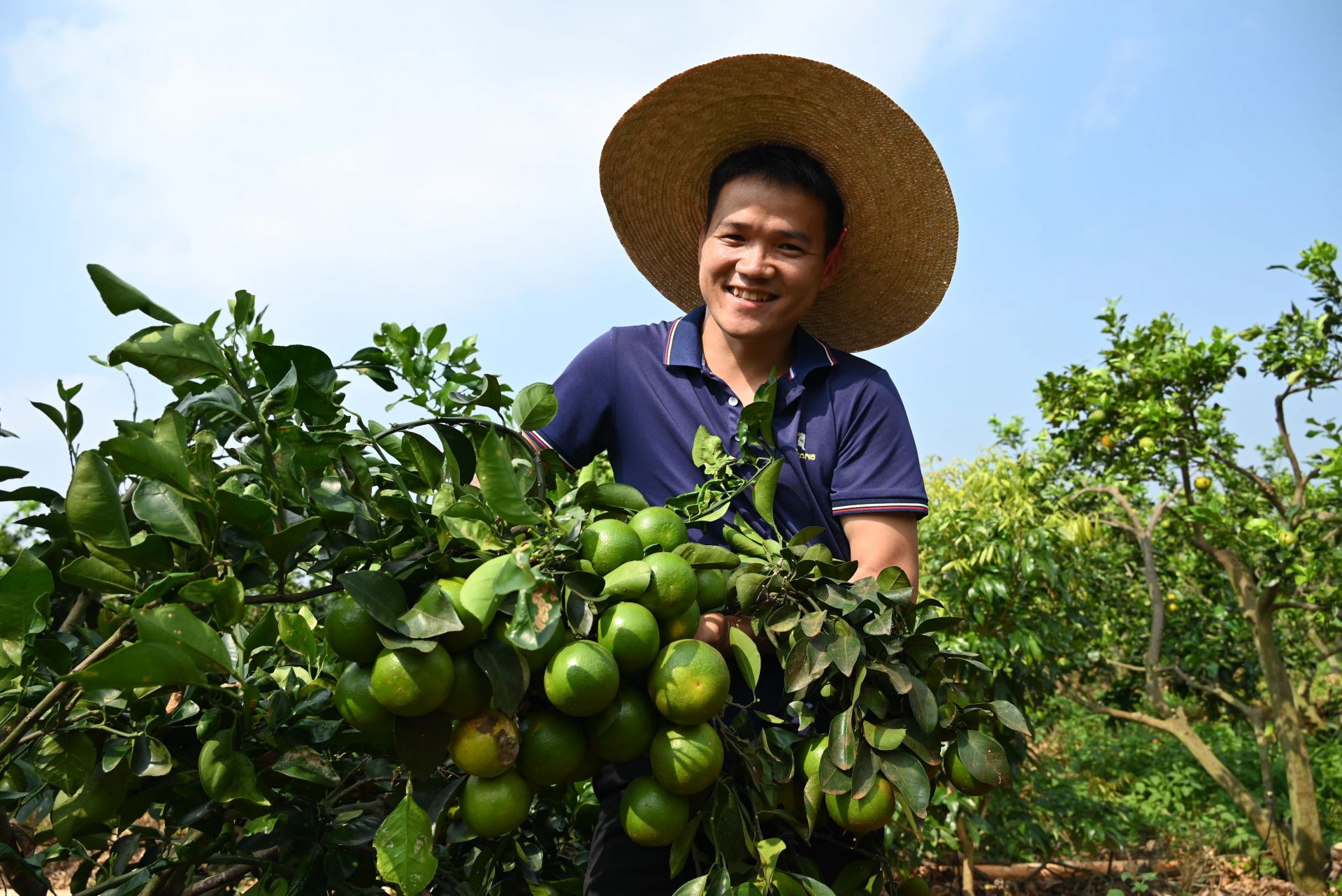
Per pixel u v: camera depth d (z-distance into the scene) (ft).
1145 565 20.70
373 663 4.01
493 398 5.33
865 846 5.62
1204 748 19.61
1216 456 19.76
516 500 4.22
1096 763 24.48
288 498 4.29
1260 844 20.20
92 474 3.85
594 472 6.16
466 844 5.72
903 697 4.95
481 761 4.03
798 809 5.19
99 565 4.07
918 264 7.52
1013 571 16.84
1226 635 23.79
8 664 4.08
